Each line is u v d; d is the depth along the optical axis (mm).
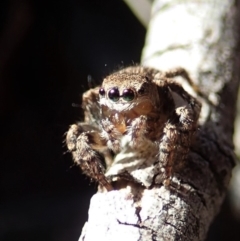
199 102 47
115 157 45
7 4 69
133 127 45
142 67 49
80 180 67
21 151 69
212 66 51
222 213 67
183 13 54
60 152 68
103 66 69
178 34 53
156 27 54
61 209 66
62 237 64
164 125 45
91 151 45
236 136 66
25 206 66
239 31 54
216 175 45
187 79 49
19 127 69
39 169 68
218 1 54
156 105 46
